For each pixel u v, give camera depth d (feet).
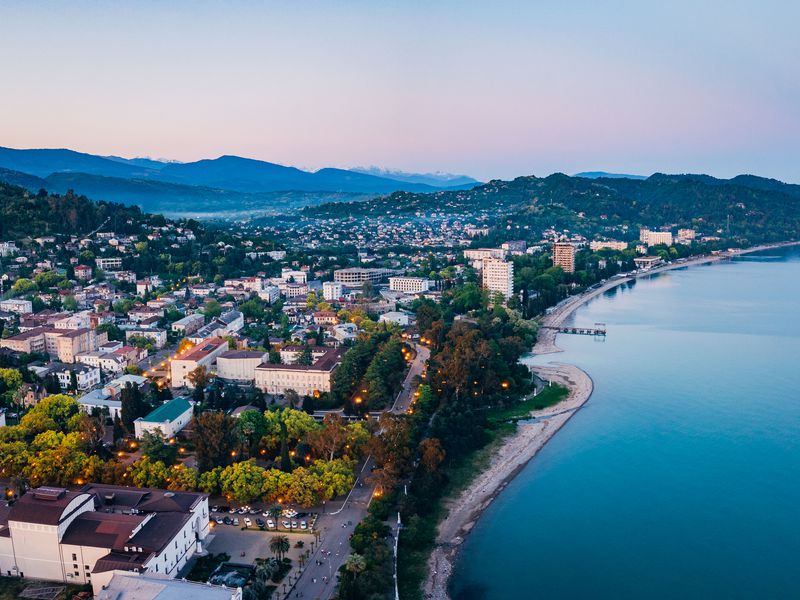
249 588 630.33
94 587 632.38
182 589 582.76
